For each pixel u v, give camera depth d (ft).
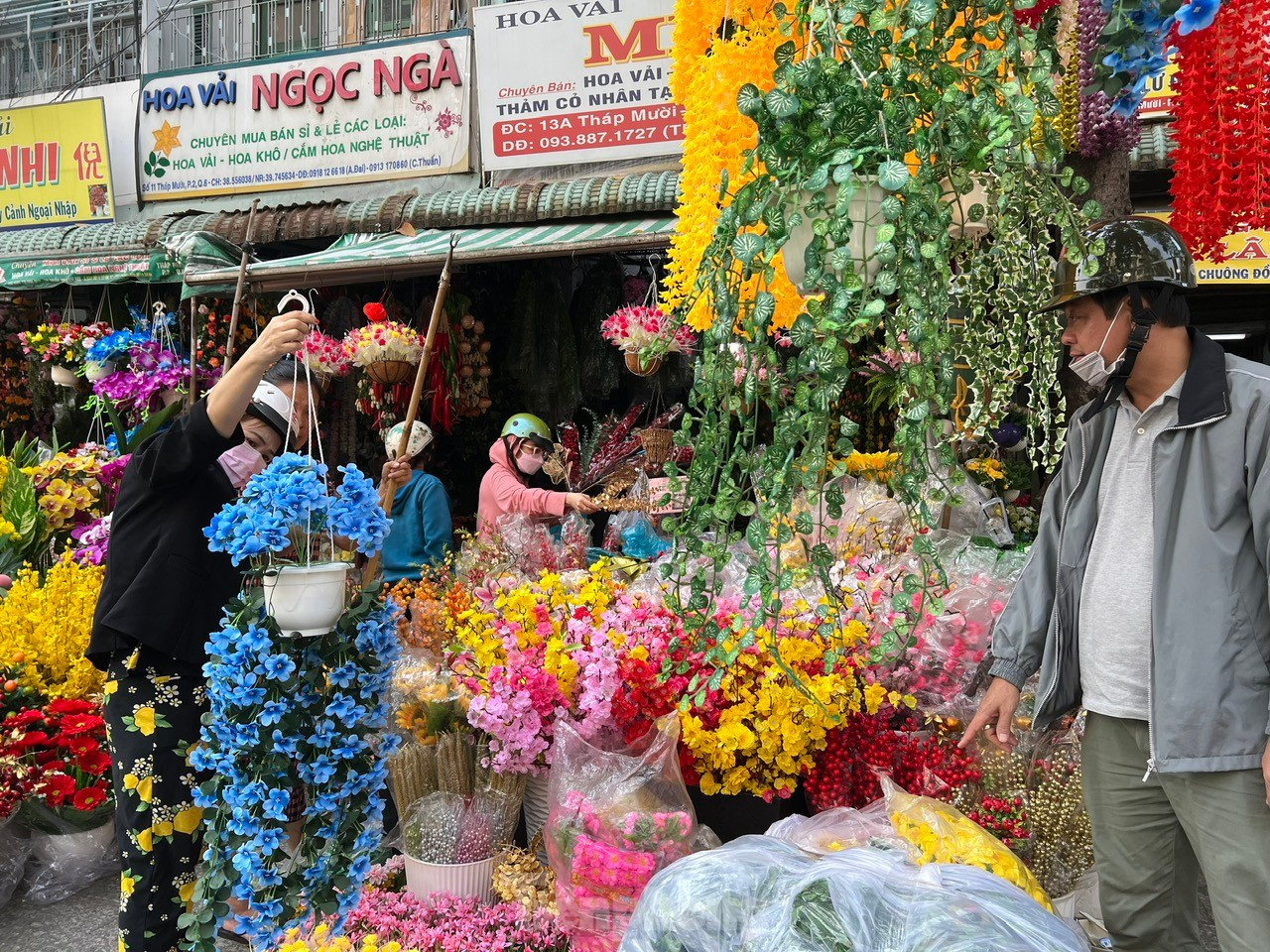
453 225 19.61
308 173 21.53
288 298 7.22
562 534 12.89
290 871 6.77
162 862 7.49
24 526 16.39
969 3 5.15
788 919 5.56
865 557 10.30
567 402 19.47
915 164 5.41
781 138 4.98
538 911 8.22
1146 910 6.86
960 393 9.08
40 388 25.14
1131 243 6.12
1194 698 5.83
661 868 7.43
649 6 18.24
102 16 27.12
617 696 8.52
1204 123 6.18
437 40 20.15
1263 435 5.69
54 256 21.54
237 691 6.21
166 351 21.21
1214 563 5.83
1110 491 6.66
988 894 5.65
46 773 10.39
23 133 23.67
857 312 4.75
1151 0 5.10
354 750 6.70
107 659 7.64
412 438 13.32
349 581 8.10
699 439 5.55
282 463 6.48
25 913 10.19
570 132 19.12
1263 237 14.94
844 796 8.19
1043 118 5.36
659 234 14.47
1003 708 7.25
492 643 8.73
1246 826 5.78
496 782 8.95
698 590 6.03
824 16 4.96
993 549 10.94
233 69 21.83
